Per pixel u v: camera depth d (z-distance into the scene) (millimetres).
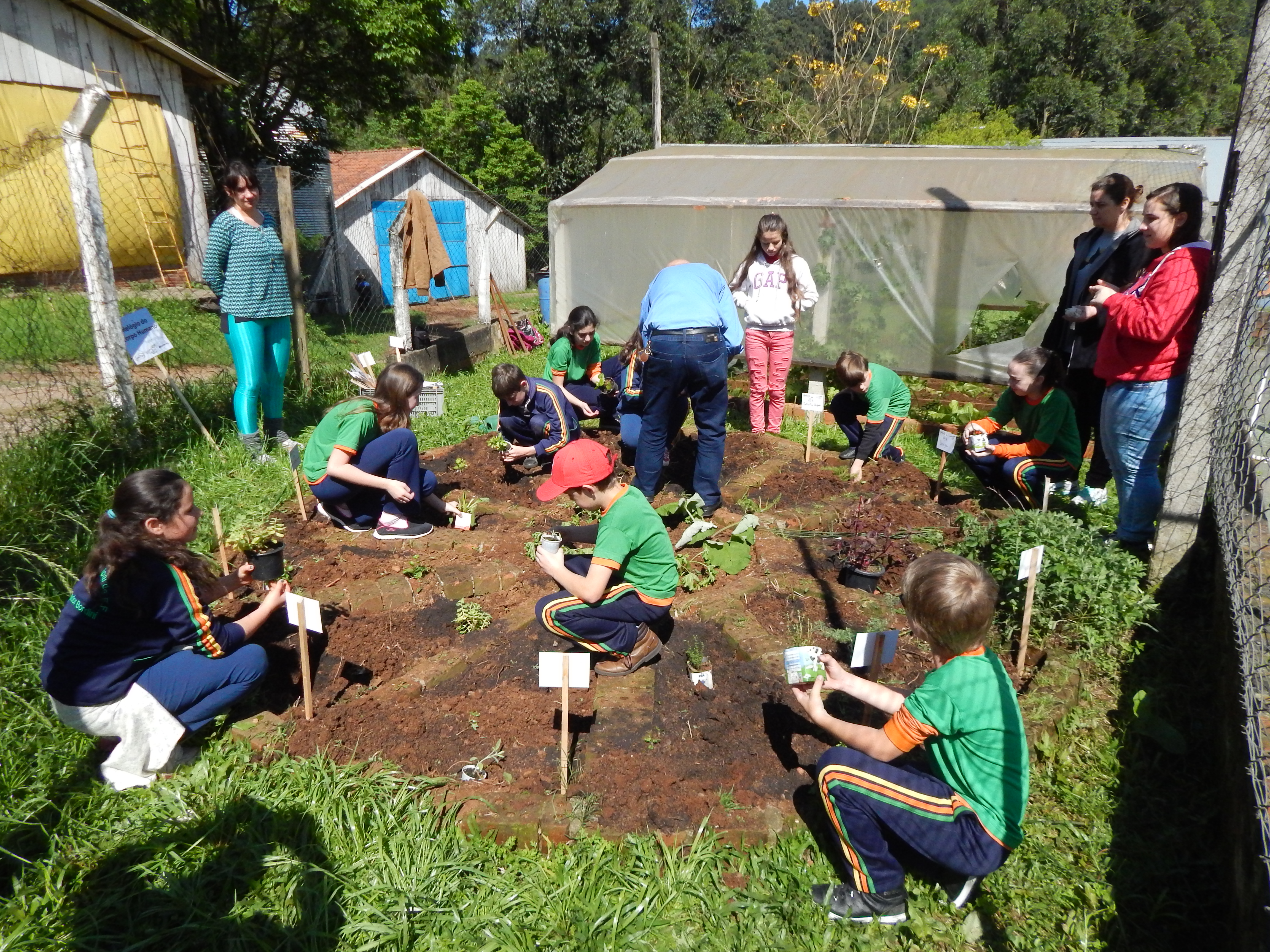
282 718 3359
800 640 3896
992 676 2514
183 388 7000
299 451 6379
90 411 5719
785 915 2539
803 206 8492
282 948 2402
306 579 4430
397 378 4855
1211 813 2990
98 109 5586
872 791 2506
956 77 30906
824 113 23734
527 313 18062
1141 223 4949
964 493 5910
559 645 3902
